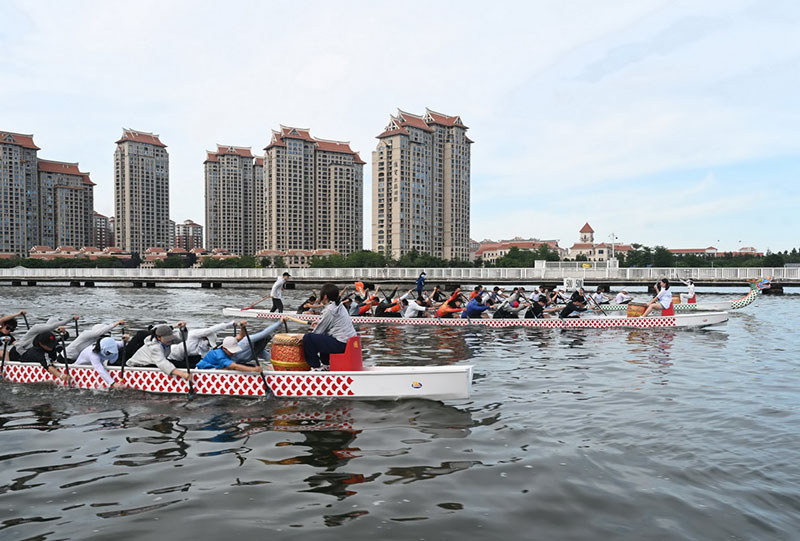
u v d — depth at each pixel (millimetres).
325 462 4953
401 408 6887
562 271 44969
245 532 3586
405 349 12211
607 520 3762
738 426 6070
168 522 3732
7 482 4465
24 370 8156
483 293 20422
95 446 5426
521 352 11773
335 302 7535
